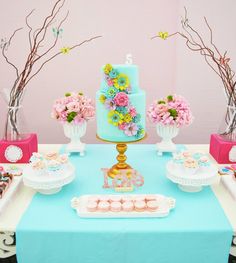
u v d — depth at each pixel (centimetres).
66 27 261
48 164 148
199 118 274
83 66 271
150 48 266
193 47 257
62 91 277
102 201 138
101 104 153
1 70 270
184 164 150
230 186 151
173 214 134
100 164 186
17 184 151
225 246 125
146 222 128
